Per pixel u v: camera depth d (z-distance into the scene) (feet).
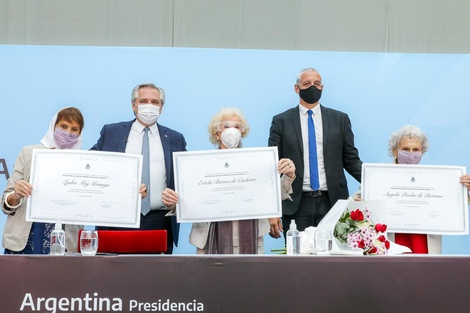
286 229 19.88
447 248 21.25
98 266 10.09
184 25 22.44
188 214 16.01
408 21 22.58
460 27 22.58
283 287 10.11
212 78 21.71
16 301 9.99
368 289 10.11
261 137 21.49
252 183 16.10
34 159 15.61
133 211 15.81
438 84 21.85
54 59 21.52
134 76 21.62
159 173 18.08
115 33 22.38
